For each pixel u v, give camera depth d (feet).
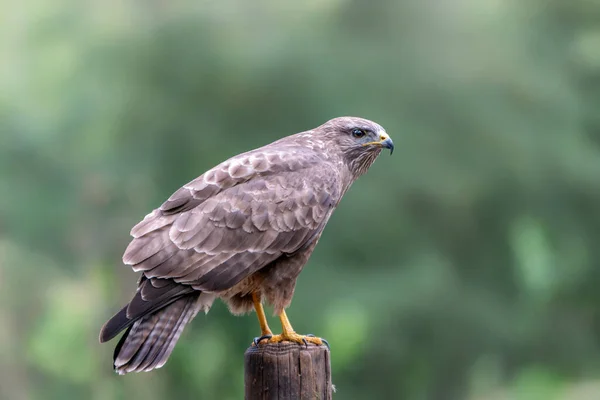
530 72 63.21
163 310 21.20
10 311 58.08
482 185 59.82
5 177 58.34
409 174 58.03
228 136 59.72
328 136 25.16
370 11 63.36
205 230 21.76
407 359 58.54
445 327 57.77
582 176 61.46
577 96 65.36
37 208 58.13
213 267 21.59
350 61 60.85
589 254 63.21
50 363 59.26
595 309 65.98
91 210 60.23
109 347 58.70
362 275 56.65
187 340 58.39
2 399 57.00
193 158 59.77
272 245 22.38
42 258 58.34
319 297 55.36
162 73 61.62
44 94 63.67
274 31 61.46
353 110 58.70
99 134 62.18
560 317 65.31
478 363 61.72
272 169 22.99
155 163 60.44
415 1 63.36
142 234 21.52
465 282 60.70
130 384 58.49
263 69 59.21
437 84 60.59
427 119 60.54
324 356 20.06
